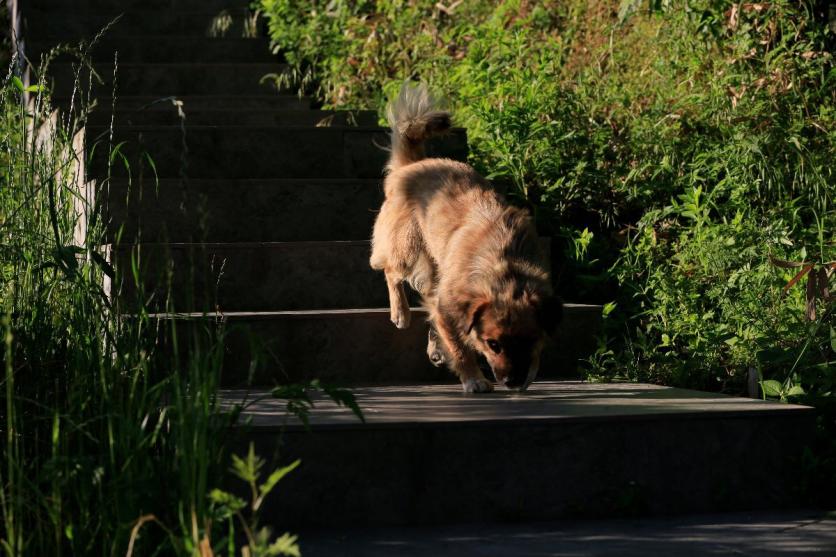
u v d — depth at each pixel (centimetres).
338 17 1023
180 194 656
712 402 462
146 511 310
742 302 607
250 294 621
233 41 1027
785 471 433
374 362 583
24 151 470
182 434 296
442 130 655
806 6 802
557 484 411
